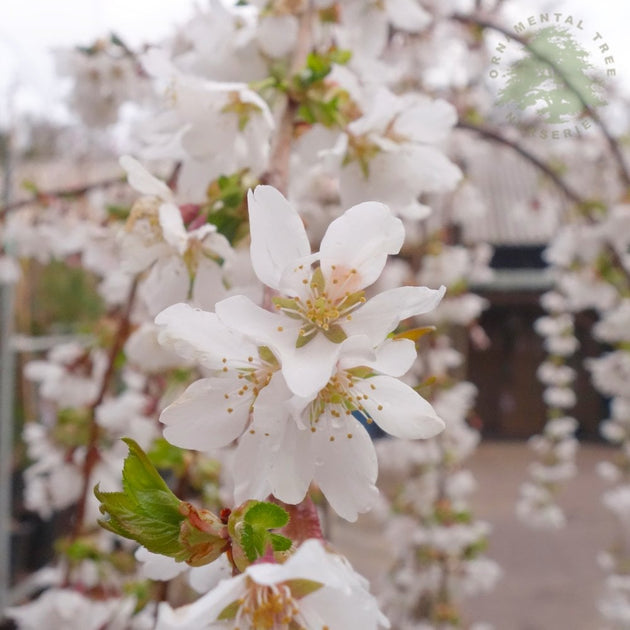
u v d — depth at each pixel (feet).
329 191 0.96
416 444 1.99
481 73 1.55
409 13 0.85
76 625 1.08
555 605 3.11
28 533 2.35
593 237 1.56
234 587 0.32
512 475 5.35
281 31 0.70
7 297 1.98
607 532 4.03
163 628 0.29
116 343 1.05
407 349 0.36
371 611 0.33
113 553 1.15
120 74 1.34
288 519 0.33
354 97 0.65
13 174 1.86
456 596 1.92
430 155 0.65
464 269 1.96
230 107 0.62
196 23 0.74
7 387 1.99
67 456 1.17
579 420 6.59
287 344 0.36
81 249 1.53
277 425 0.36
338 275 0.39
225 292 0.56
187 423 0.37
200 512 0.35
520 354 6.51
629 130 1.74
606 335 1.89
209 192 0.60
